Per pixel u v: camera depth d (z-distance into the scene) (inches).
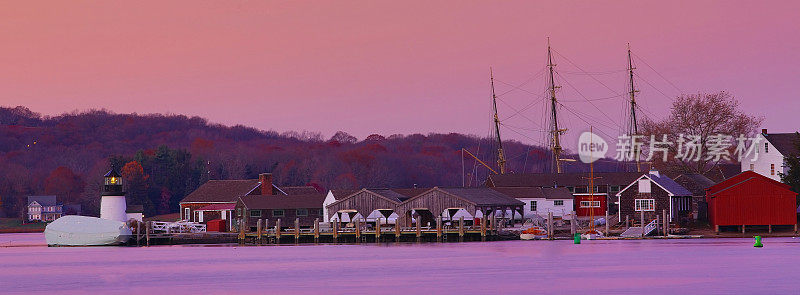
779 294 3440.0
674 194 6471.5
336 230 6190.9
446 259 4970.5
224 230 6683.1
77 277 4301.2
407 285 3809.1
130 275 4357.8
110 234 6299.2
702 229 6427.2
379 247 5974.4
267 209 7342.5
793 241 5816.9
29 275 4426.7
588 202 7568.9
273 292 3666.3
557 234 6520.7
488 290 3639.3
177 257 5374.0
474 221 6481.3
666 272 4185.5
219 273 4389.8
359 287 3769.7
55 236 6373.0
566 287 3705.7
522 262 4729.3
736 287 3639.3
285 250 5851.4
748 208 6131.9
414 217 6756.9
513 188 7495.1
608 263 4633.4
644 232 6151.6
